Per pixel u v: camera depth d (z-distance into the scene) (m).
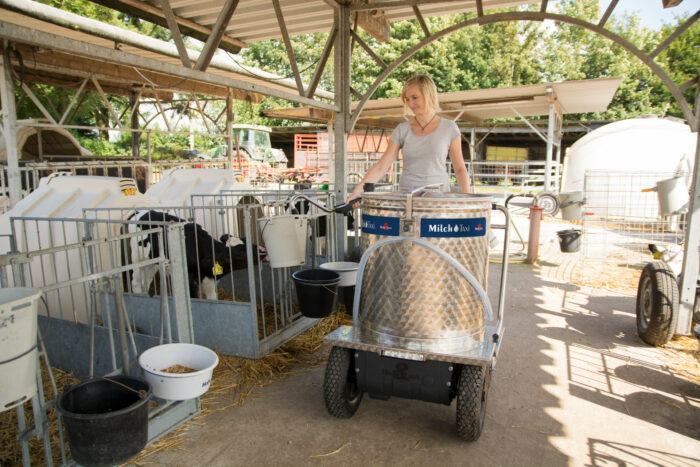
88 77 7.30
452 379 2.66
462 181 3.30
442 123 3.30
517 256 7.95
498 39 29.81
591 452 2.63
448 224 2.43
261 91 4.13
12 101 5.20
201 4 5.22
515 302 5.44
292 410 3.07
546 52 32.38
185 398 2.40
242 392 3.31
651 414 3.03
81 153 10.29
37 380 2.06
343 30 5.15
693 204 4.16
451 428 2.86
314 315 3.42
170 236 2.78
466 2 5.40
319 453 2.61
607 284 6.23
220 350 3.88
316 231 4.81
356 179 12.44
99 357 3.49
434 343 2.53
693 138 12.45
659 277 4.05
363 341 2.57
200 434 2.80
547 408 3.10
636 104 28.97
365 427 2.87
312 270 3.62
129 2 5.07
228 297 5.27
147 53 7.04
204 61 3.52
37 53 6.60
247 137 24.00
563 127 19.70
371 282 2.65
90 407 2.16
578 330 4.54
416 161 3.34
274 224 3.76
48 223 4.04
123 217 4.54
